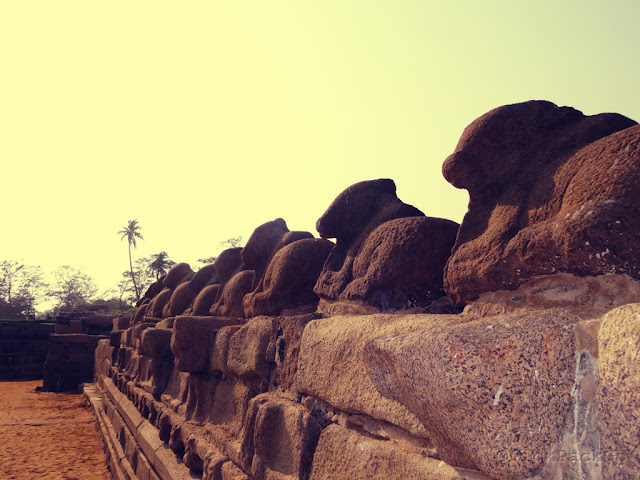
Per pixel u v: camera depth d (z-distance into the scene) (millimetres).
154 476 4145
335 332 2086
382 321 1825
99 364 13359
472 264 1658
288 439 2275
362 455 1775
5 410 11609
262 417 2406
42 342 21219
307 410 2262
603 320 960
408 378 1194
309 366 2225
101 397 10945
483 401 1061
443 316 1633
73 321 19641
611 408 882
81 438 8695
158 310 8086
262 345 2844
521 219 1590
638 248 1197
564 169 1497
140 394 5758
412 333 1272
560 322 1057
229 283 4465
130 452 5398
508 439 1037
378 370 1394
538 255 1412
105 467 6879
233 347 3346
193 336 3900
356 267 2340
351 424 1952
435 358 1114
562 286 1411
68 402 13211
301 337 2404
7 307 47750
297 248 3215
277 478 2238
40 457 7316
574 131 1631
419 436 1542
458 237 1818
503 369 1053
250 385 3098
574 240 1272
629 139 1324
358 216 2592
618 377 872
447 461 1271
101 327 20859
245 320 3955
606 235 1218
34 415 10930
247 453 2602
